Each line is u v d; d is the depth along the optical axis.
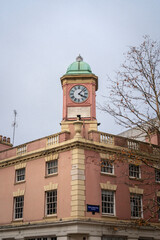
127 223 26.61
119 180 28.23
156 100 21.92
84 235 24.62
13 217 29.95
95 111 32.09
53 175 27.62
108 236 25.84
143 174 30.06
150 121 24.39
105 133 28.67
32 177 29.50
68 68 34.25
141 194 29.33
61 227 25.27
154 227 27.41
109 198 27.25
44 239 26.56
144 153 30.23
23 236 28.06
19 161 31.33
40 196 28.08
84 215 24.81
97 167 27.12
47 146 28.95
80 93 32.38
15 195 30.47
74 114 31.66
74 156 26.31
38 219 27.44
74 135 29.44
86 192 25.62
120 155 25.73
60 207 26.08
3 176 32.59
